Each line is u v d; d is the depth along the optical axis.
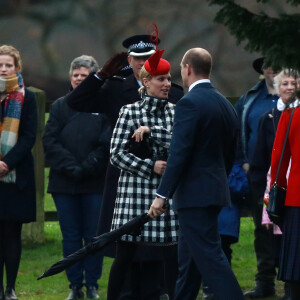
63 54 113.19
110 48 112.25
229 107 19.52
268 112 24.50
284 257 19.09
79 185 25.55
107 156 25.77
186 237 18.95
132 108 20.78
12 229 24.53
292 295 19.25
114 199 21.62
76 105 21.80
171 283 21.08
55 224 38.28
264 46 16.45
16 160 24.14
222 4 16.55
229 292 18.50
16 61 24.84
